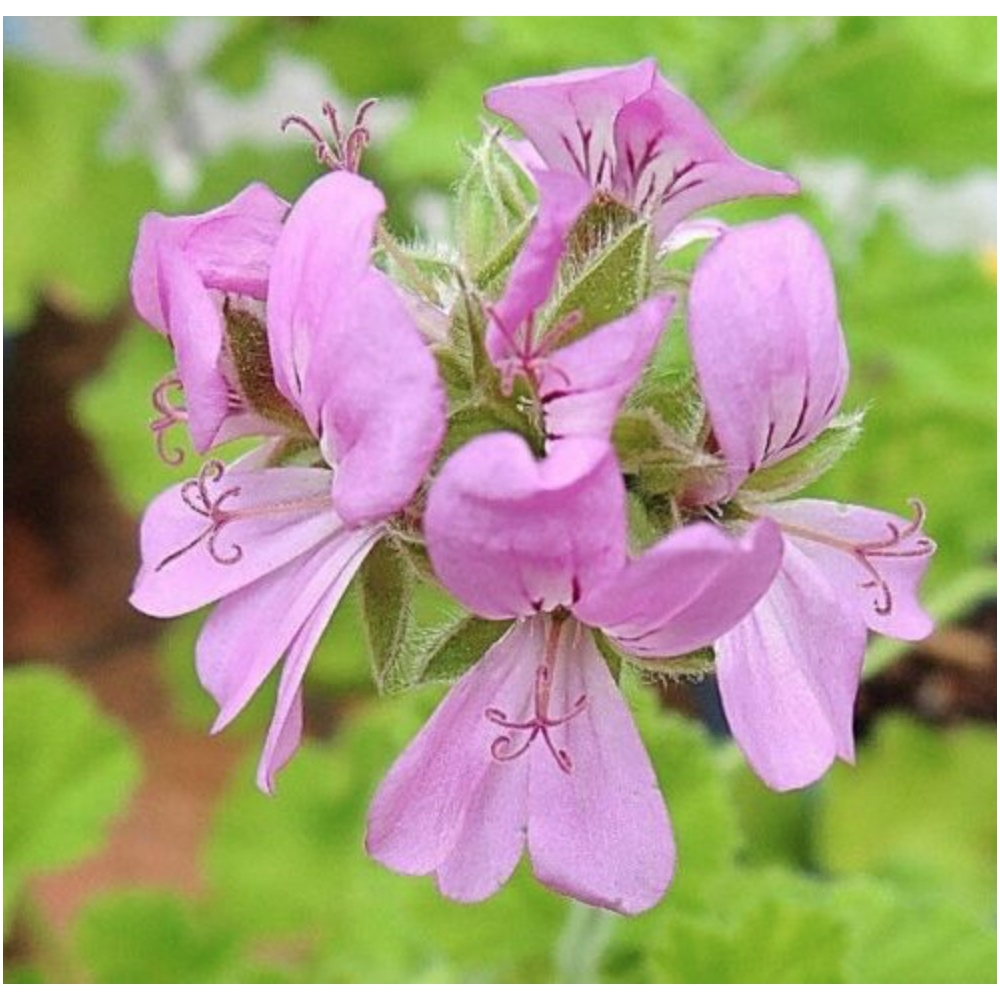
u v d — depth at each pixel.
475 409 0.13
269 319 0.13
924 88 0.25
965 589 0.26
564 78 0.15
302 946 0.33
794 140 0.26
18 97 0.32
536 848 0.14
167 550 0.15
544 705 0.14
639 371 0.12
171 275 0.13
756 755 0.14
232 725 0.31
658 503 0.14
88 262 0.32
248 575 0.14
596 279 0.14
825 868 0.30
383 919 0.25
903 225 0.27
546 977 0.25
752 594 0.12
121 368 0.30
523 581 0.12
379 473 0.12
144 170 0.32
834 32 0.25
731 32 0.26
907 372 0.26
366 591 0.14
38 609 0.36
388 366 0.12
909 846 0.30
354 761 0.28
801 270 0.13
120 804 0.26
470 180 0.15
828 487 0.26
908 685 0.33
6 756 0.26
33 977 0.26
